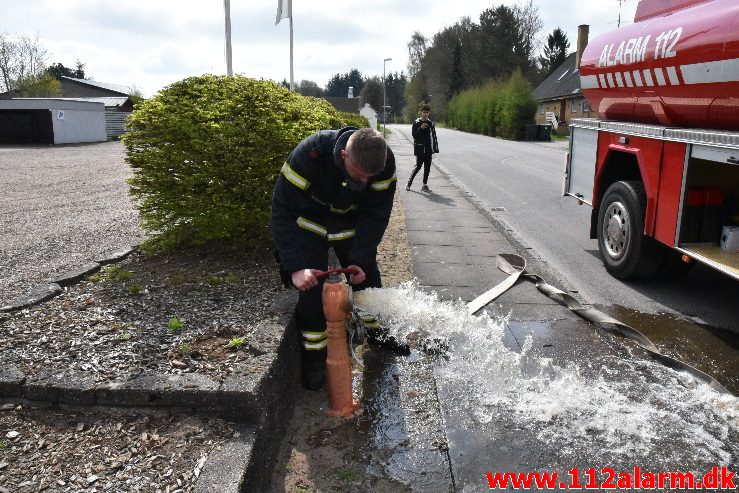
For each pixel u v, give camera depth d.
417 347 4.43
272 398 3.17
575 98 43.19
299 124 5.43
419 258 6.82
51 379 3.07
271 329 3.67
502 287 5.73
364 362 4.18
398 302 4.23
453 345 4.46
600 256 6.69
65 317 4.01
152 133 5.20
